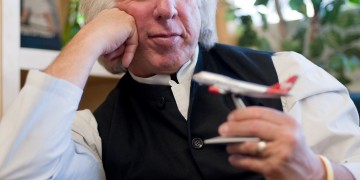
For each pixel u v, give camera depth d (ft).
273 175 1.76
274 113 1.77
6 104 3.29
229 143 1.81
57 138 2.23
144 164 2.62
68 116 2.25
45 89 2.19
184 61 2.67
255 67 2.86
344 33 5.96
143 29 2.56
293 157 1.72
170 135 2.67
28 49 3.54
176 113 2.70
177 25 2.52
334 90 2.81
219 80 1.69
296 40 5.87
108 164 2.73
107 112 2.93
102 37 2.43
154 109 2.77
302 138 1.75
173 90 2.75
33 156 2.18
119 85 3.06
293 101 2.67
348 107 2.74
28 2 3.80
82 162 2.60
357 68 6.41
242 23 5.97
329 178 1.96
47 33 3.88
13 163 2.17
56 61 2.31
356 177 2.19
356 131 2.66
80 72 2.29
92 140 2.83
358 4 5.74
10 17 3.32
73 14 4.10
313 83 2.77
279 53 3.08
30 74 2.22
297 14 5.96
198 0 2.75
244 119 1.76
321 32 5.67
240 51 3.02
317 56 5.67
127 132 2.78
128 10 2.59
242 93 1.74
